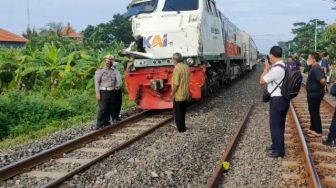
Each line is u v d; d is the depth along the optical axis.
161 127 11.00
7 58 17.92
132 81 13.52
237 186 6.23
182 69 10.13
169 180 6.49
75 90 17.62
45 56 18.38
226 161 7.23
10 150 8.79
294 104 16.39
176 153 8.09
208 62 15.30
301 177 6.54
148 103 13.40
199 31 13.40
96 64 19.20
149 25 13.92
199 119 12.23
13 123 11.88
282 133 7.79
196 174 6.87
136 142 9.18
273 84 7.72
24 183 6.42
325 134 10.22
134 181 6.41
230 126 11.12
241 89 21.56
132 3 14.71
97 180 6.50
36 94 16.00
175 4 13.98
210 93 17.66
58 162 7.62
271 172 6.88
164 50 13.54
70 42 24.81
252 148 8.51
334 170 7.11
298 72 7.64
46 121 12.55
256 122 11.57
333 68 19.36
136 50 14.13
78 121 12.69
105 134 10.09
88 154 8.21
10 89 17.11
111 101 11.13
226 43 19.41
